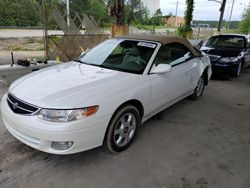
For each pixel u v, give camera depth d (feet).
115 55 12.19
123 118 9.66
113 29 29.25
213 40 28.50
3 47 38.65
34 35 49.55
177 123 13.14
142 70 10.91
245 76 26.58
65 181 8.13
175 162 9.51
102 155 9.67
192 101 17.02
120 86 9.46
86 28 30.01
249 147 11.00
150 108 11.22
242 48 26.48
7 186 7.77
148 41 12.46
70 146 8.08
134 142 10.78
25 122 8.04
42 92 8.61
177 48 13.64
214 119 14.01
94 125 8.29
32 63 18.89
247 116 14.75
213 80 24.16
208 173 8.95
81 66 11.56
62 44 26.27
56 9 26.27
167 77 12.02
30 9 43.65
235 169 9.28
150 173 8.75
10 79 17.20
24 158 9.23
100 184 8.07
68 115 7.82
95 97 8.42
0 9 42.42
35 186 7.84
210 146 10.91
